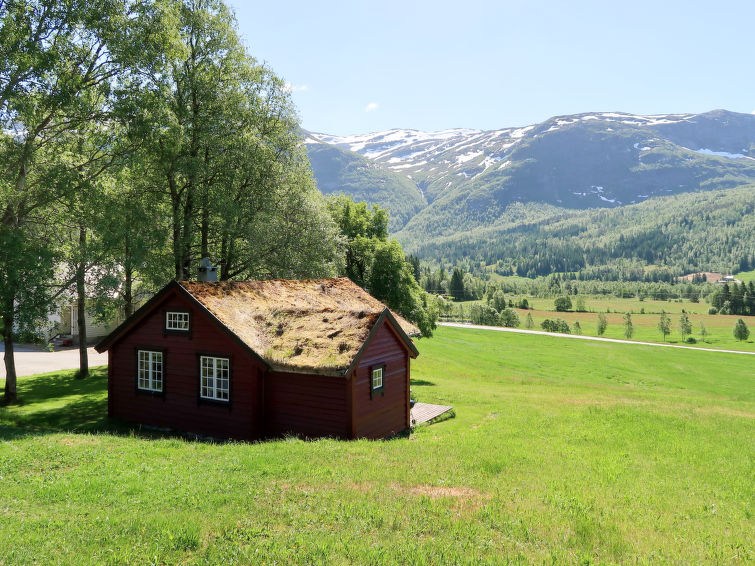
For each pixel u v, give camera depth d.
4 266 20.16
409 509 8.98
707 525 9.28
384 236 48.94
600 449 16.11
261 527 8.15
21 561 6.92
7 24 19.53
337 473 11.23
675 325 139.50
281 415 17.42
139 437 16.30
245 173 30.58
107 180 25.23
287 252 32.34
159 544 7.49
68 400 24.22
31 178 23.44
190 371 18.69
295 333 18.08
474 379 43.09
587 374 55.28
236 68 30.45
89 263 24.08
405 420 20.34
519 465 13.30
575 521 8.86
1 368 34.78
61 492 9.88
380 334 18.53
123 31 22.73
